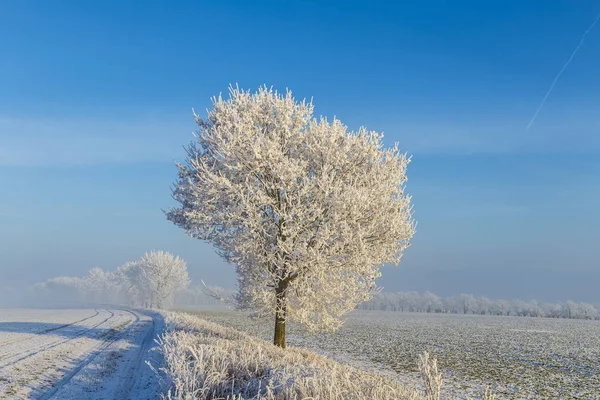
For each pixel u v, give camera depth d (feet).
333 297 54.75
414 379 55.88
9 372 37.04
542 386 55.98
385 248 53.31
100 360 47.24
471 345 107.14
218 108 58.70
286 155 55.21
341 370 32.53
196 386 26.76
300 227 50.19
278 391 24.81
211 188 52.90
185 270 277.44
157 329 88.99
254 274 55.67
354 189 49.47
